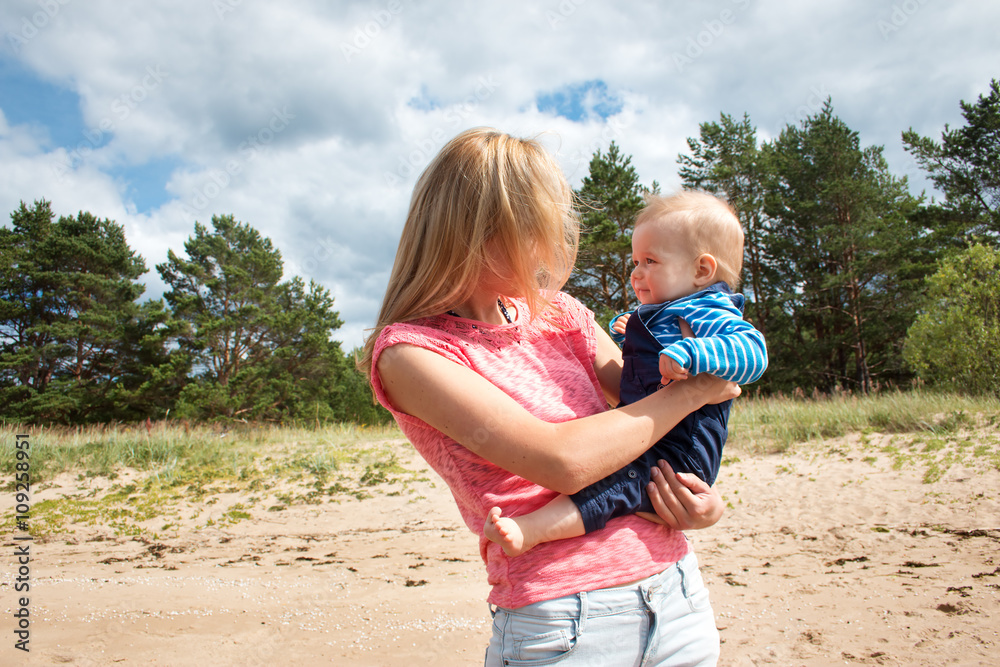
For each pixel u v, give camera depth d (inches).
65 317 1136.2
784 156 1053.2
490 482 47.2
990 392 455.2
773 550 207.3
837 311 1005.2
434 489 339.6
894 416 372.2
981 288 495.8
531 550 45.0
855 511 243.0
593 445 43.9
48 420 1038.4
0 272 1114.7
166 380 1045.2
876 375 1018.1
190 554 242.2
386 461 410.9
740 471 318.7
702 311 57.5
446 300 49.6
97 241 1186.0
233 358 1107.9
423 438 49.4
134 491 354.3
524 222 49.2
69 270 1168.8
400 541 255.6
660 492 47.8
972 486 250.5
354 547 248.5
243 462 420.8
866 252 951.0
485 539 47.1
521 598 44.3
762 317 1035.3
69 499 340.2
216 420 829.8
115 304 1157.1
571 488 43.6
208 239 1131.3
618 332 73.5
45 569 219.8
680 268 63.0
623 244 861.8
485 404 44.1
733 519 249.1
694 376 50.3
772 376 992.2
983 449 288.4
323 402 1083.9
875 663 118.1
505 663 45.0
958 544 195.0
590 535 45.7
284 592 187.0
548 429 43.8
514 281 50.8
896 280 947.3
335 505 318.7
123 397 1040.8
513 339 52.4
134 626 157.6
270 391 1044.5
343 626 156.0
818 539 215.6
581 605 43.7
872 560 187.5
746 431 399.5
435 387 44.8
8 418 996.6
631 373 58.8
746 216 1023.6
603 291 973.2
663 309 61.3
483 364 48.9
